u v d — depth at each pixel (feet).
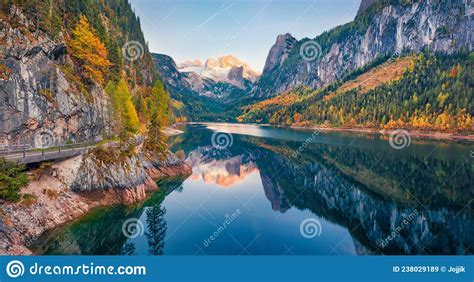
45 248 93.20
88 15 274.16
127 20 580.30
